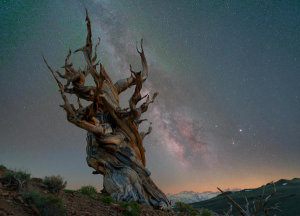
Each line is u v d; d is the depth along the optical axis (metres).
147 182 14.44
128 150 15.27
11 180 7.65
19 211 5.94
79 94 15.81
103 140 14.61
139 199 13.09
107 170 14.21
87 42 16.08
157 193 14.07
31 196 6.67
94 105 14.01
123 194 12.74
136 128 16.08
